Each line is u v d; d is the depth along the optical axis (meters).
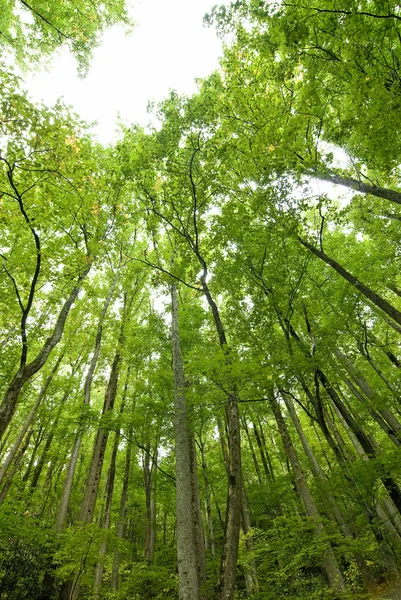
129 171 10.02
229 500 6.18
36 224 7.26
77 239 10.04
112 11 10.55
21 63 10.49
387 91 6.57
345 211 8.59
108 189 10.67
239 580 14.16
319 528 8.09
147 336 12.89
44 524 10.05
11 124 6.18
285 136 7.93
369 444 7.93
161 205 10.70
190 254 10.20
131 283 14.93
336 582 7.79
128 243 14.95
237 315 9.84
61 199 8.04
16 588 9.09
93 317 15.00
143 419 9.70
